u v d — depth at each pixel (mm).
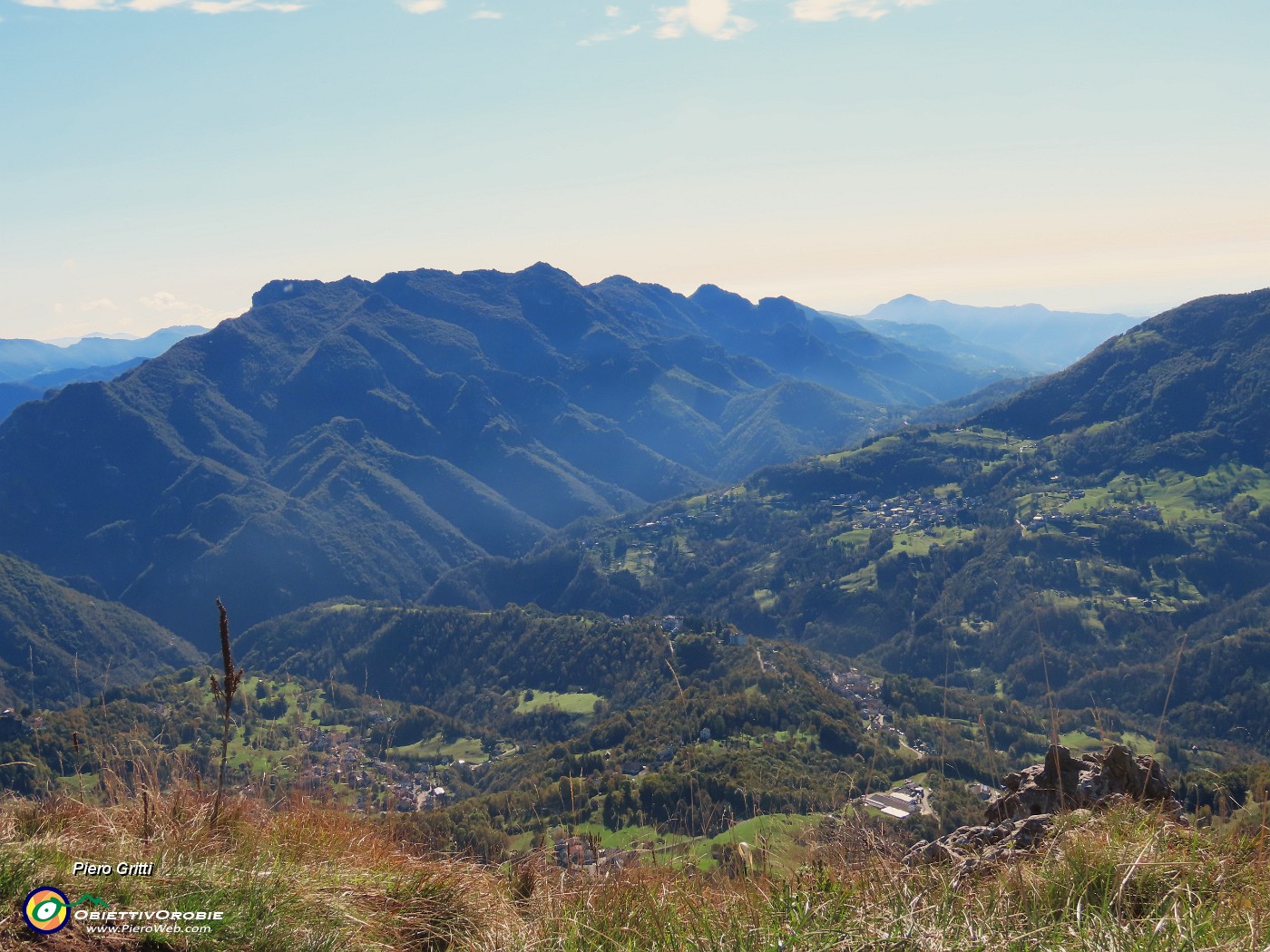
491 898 4953
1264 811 4738
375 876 4922
